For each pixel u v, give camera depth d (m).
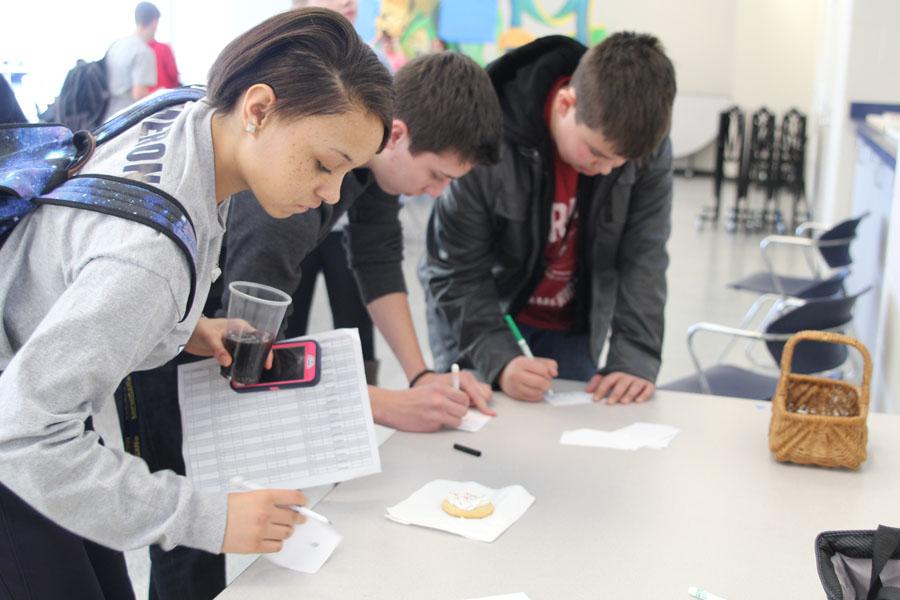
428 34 8.51
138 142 1.10
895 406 2.99
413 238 6.75
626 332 2.03
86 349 0.94
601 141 1.77
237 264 1.49
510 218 2.02
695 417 1.73
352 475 1.35
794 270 6.11
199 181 1.07
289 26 1.06
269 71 1.04
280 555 1.20
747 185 7.46
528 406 1.79
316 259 3.08
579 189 2.10
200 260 1.09
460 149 1.58
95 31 4.42
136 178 1.02
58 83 4.36
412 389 1.68
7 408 0.93
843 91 5.26
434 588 1.13
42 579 1.09
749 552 1.22
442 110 1.56
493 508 1.31
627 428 1.66
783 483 1.43
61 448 0.96
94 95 3.56
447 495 1.34
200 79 5.93
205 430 1.37
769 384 2.74
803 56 9.59
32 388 0.94
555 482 1.43
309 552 1.20
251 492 1.13
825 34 7.59
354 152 1.08
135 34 3.93
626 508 1.34
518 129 1.96
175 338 1.15
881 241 3.66
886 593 0.98
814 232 5.80
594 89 1.75
